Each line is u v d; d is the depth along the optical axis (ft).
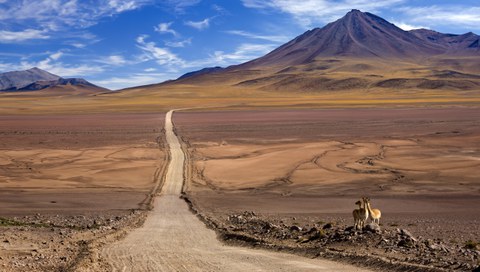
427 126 366.22
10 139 335.67
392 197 147.02
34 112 625.00
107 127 417.69
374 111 528.22
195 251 65.10
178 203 149.48
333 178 187.83
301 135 334.85
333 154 248.73
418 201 138.62
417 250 57.77
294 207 134.31
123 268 53.26
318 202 142.61
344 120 433.48
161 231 90.43
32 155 264.11
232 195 162.40
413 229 89.51
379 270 49.14
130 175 207.31
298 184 179.93
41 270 51.98
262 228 87.40
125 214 128.06
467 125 362.53
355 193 157.48
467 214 115.96
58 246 69.41
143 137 345.10
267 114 522.47
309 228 85.92
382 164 214.48
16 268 52.44
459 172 188.34
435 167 201.46
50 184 187.21
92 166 230.07
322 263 53.78
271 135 339.77
